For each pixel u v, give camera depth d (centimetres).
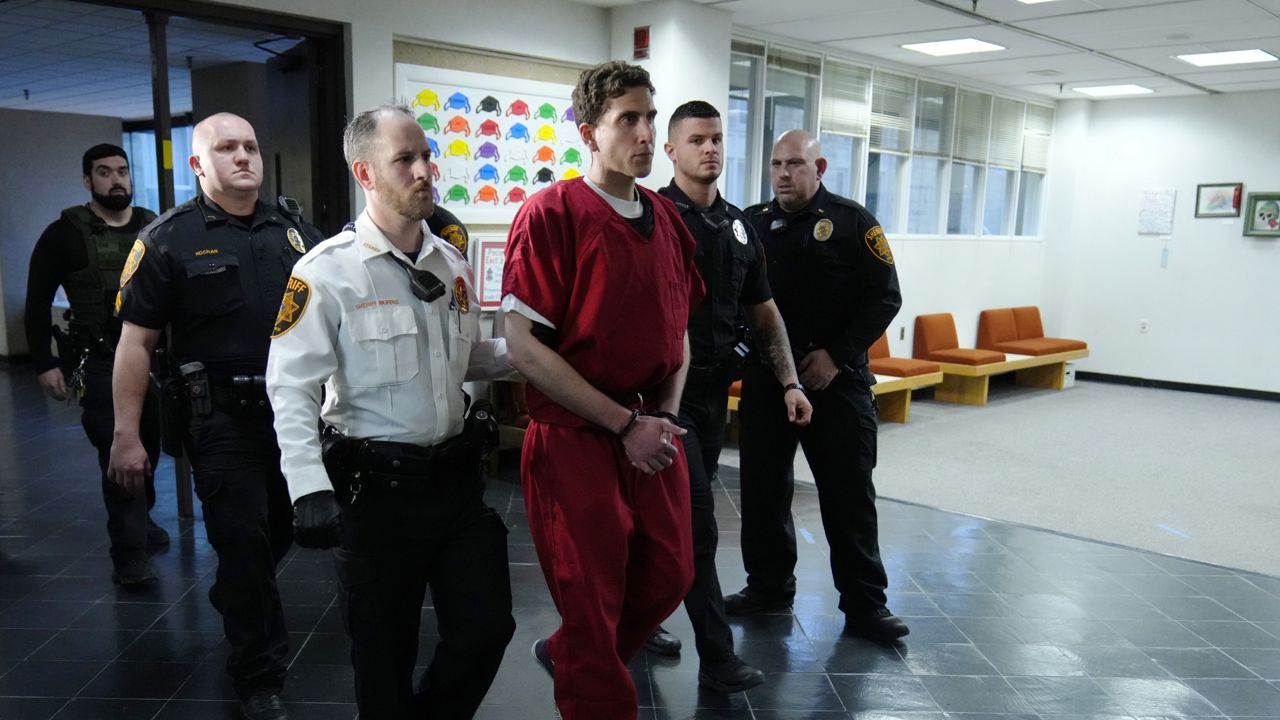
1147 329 941
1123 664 296
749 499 318
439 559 188
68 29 579
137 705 252
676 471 195
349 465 179
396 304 182
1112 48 673
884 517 458
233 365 233
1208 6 539
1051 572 383
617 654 201
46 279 336
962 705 265
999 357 804
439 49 482
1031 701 269
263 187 530
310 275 177
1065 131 964
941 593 354
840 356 288
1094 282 971
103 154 341
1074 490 529
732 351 262
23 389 730
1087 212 970
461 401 192
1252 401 867
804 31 628
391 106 181
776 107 663
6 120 984
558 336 183
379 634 183
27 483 470
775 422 306
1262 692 279
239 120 240
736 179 645
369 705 186
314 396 175
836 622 321
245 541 231
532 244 177
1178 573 387
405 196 177
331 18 429
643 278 181
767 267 299
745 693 268
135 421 235
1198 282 908
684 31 538
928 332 817
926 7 552
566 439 182
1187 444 664
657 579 192
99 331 335
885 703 265
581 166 558
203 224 236
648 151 178
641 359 183
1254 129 866
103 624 304
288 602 327
